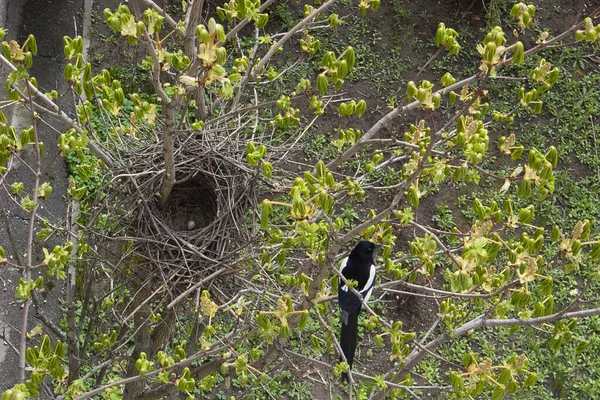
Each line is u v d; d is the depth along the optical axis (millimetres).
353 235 6820
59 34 17016
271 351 8258
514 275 8977
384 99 19250
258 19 8133
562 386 15828
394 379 8539
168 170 8109
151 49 6656
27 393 5980
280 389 14328
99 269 9484
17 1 16859
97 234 8078
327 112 18562
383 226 8719
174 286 8258
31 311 13125
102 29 17891
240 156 9109
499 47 6223
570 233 18031
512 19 21641
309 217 5883
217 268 8406
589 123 20266
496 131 19312
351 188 7816
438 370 15656
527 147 19203
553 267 17344
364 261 8367
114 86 8102
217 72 5742
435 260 16750
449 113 19453
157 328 9688
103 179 8180
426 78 19938
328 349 9641
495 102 19734
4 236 13492
